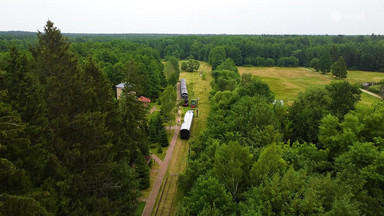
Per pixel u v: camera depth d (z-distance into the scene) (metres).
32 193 15.47
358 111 34.06
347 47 145.12
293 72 135.50
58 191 18.73
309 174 23.34
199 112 67.50
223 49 149.12
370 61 134.62
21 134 17.05
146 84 74.06
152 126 48.81
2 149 15.66
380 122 30.55
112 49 120.25
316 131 37.28
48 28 28.36
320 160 28.45
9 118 14.77
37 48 29.58
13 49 19.58
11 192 16.12
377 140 26.84
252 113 35.97
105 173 22.69
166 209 29.92
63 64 27.20
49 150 19.86
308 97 48.44
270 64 155.50
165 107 52.16
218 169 21.78
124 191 25.14
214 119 41.84
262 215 16.86
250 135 32.22
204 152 30.00
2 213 14.53
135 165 34.69
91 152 21.64
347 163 24.22
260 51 160.38
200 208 18.80
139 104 37.59
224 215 18.19
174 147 46.56
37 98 19.38
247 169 22.77
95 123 23.12
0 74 18.05
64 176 19.28
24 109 18.45
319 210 15.97
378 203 20.28
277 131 32.06
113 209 22.12
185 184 28.12
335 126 32.12
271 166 21.28
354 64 140.50
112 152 25.61
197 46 187.25
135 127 35.06
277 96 85.44
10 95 18.70
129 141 32.12
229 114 42.25
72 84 24.08
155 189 33.78
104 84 31.73
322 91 47.78
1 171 14.59
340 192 17.75
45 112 20.55
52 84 23.08
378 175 21.25
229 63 104.12
